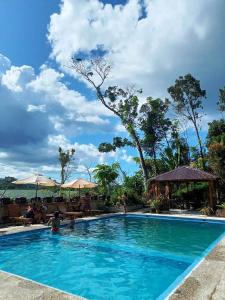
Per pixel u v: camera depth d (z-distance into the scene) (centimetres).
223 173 2447
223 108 3600
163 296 652
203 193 2391
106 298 683
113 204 2462
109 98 3347
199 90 3781
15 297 541
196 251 1099
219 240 1117
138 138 3328
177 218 1964
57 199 2006
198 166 3036
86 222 1836
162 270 873
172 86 3875
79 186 2145
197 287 588
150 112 3566
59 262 973
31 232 1429
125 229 1623
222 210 1959
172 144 3666
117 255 1052
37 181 1834
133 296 690
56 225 1458
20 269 904
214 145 2523
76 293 714
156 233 1493
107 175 2792
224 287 586
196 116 3812
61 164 3297
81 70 3394
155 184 2395
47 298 537
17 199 1748
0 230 1406
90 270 884
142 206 2600
